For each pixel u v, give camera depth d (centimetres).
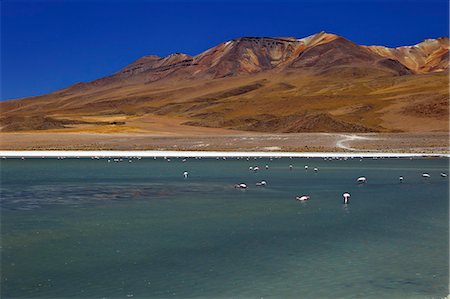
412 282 1777
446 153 9419
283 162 7819
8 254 2103
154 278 1816
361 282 1775
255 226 2662
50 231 2523
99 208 3247
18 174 5672
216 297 1644
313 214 3025
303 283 1766
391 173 5981
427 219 2870
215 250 2172
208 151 10025
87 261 2011
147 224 2708
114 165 7131
